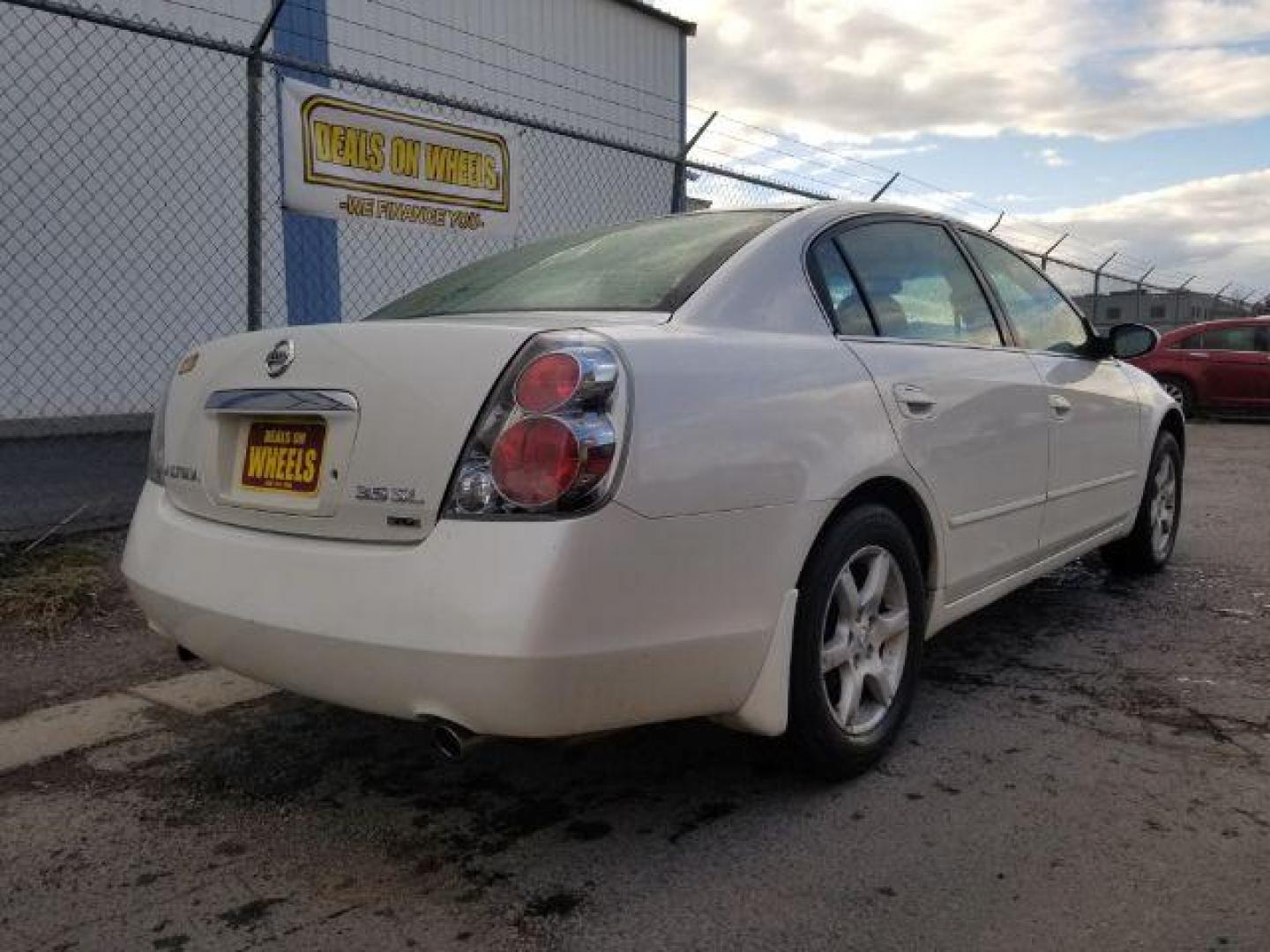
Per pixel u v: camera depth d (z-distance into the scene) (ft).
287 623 7.57
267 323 31.09
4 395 28.14
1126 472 15.17
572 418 6.98
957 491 10.56
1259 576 17.11
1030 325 13.32
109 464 24.20
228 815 8.93
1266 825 8.56
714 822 8.71
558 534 6.85
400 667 7.09
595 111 44.32
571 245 11.17
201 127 31.09
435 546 7.11
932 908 7.38
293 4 32.71
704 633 7.64
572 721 7.13
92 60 28.78
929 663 12.77
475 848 8.33
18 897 7.65
